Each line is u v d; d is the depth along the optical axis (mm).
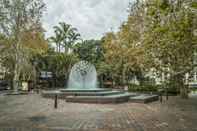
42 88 43750
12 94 28766
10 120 10609
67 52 52500
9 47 31250
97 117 11508
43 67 46312
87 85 27109
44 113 12836
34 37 31625
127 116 11938
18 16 29250
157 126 9453
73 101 18812
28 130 8547
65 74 48719
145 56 21062
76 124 9680
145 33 19266
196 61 18812
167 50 17578
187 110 14727
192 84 40688
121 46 36625
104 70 47656
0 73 42000
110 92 22266
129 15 25938
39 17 30656
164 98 25516
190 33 12414
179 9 10227
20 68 33719
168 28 11438
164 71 21328
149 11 11141
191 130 8773
